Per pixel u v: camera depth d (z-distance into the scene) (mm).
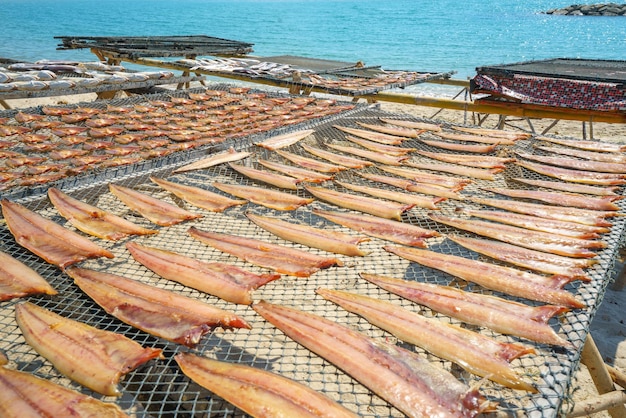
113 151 5699
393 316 2957
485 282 3344
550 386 2297
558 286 3141
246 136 6406
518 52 36406
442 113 15875
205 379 2400
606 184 5020
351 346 2641
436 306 3121
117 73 9312
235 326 2814
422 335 2771
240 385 2332
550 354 2545
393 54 35906
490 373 2443
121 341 2605
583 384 4379
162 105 8133
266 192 4859
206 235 4066
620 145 6199
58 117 7145
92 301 3139
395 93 8773
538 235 3928
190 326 2750
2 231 4035
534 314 2834
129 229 4031
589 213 4277
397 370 2432
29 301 3115
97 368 2426
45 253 3555
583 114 7551
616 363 4570
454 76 27500
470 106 8328
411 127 7320
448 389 2279
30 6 154125
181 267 3498
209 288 3266
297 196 4824
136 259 3664
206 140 6156
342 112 7957
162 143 6023
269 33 49750
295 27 57406
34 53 35281
